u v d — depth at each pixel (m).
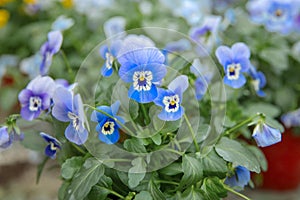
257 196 0.79
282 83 0.78
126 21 0.86
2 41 1.01
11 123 0.51
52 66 0.74
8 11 1.05
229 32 0.78
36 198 0.85
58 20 0.79
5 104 0.87
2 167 0.90
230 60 0.55
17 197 0.85
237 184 0.52
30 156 0.86
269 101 0.76
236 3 0.98
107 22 0.83
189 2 0.84
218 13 0.91
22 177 0.90
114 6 0.91
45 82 0.52
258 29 0.80
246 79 0.60
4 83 0.94
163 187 0.49
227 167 0.50
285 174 0.78
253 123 0.52
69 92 0.48
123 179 0.48
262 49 0.76
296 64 0.78
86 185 0.47
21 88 0.87
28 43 0.99
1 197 0.85
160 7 0.91
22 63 0.91
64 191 0.51
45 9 1.01
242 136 0.70
